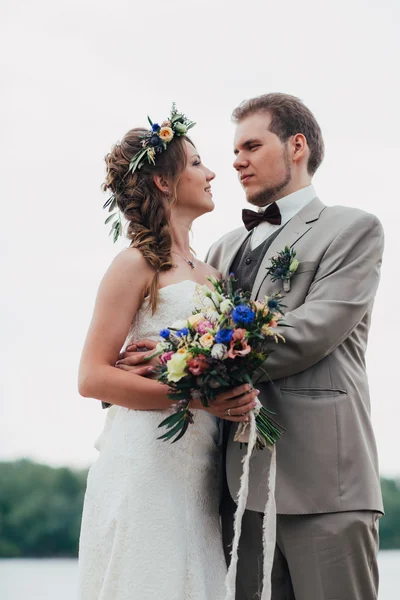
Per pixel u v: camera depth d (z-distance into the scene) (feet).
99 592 10.71
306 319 10.70
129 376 10.71
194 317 10.05
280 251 11.52
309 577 10.57
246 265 11.93
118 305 11.03
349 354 11.28
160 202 11.61
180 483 10.75
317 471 10.64
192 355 9.73
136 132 12.00
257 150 12.05
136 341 11.25
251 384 9.89
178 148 11.67
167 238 11.44
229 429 11.19
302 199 11.98
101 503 10.89
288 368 10.72
